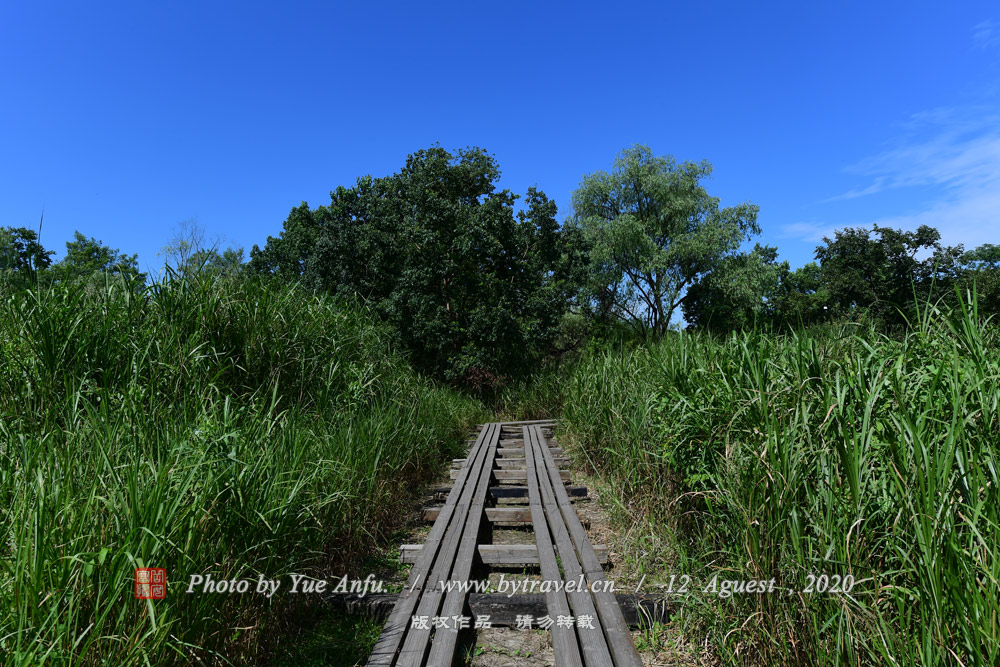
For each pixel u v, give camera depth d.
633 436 5.30
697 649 3.04
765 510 2.79
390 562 4.54
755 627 2.71
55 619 1.94
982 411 2.41
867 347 3.23
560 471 7.14
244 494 2.99
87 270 5.69
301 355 6.25
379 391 7.39
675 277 29.92
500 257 17.72
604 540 4.84
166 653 2.30
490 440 9.62
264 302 6.20
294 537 3.40
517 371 16.17
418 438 7.20
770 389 3.47
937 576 1.97
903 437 2.45
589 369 8.91
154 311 5.39
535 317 17.34
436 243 16.25
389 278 17.72
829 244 34.06
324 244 17.88
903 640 2.14
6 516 2.49
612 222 29.42
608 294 30.36
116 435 3.33
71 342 4.61
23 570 2.02
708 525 3.52
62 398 4.32
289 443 4.18
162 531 2.35
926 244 30.81
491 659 3.17
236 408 4.89
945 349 3.08
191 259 6.00
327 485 4.15
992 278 24.81
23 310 4.68
